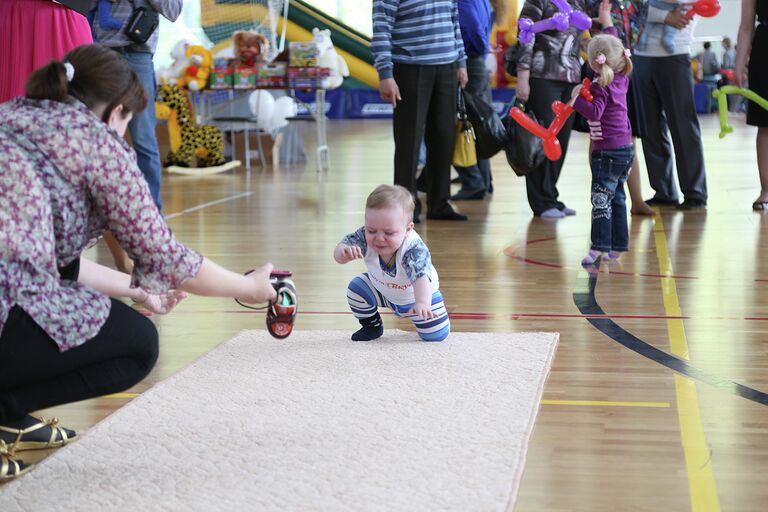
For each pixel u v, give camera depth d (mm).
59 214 2043
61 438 2492
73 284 2141
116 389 2215
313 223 6371
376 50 5898
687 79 6555
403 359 3150
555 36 6129
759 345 3371
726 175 8859
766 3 6336
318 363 3113
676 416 2662
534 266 4828
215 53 11336
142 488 2164
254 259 5098
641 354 3277
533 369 3018
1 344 2002
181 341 3502
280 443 2420
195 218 6684
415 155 6090
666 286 4340
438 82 6039
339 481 2174
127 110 2188
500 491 2104
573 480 2236
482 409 2646
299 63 9734
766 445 2443
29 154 2018
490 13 7719
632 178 6391
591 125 4773
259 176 9500
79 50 2174
